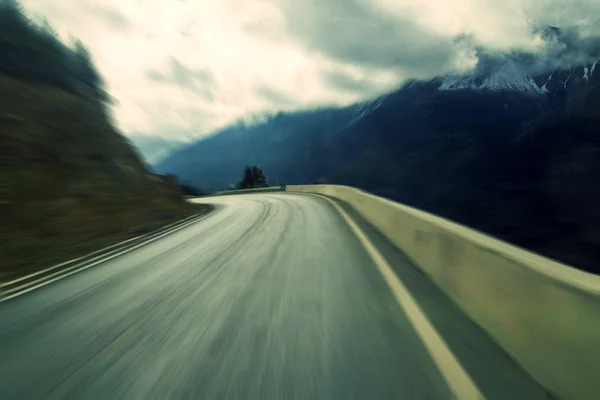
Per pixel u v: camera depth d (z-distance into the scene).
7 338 4.47
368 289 5.68
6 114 15.65
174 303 5.43
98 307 5.51
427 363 3.32
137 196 20.67
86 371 3.49
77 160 17.75
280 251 8.96
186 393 2.98
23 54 22.09
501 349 3.54
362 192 18.42
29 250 10.48
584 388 2.44
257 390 2.96
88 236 13.20
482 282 4.14
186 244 11.02
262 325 4.38
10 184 12.62
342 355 3.51
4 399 3.08
